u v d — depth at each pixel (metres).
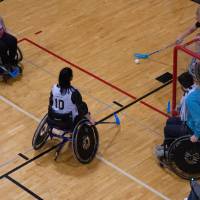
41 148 20.08
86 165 19.42
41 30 26.30
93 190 18.53
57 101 18.66
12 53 23.08
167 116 21.30
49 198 18.31
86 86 22.86
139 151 19.91
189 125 18.09
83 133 18.91
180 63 24.03
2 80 23.33
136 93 22.48
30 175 19.16
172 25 26.39
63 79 18.45
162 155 19.11
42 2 28.36
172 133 18.62
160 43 25.20
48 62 24.25
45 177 19.05
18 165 19.52
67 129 19.06
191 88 18.28
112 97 22.30
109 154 19.81
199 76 17.33
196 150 18.31
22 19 27.14
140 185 18.67
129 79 23.22
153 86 22.83
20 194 18.48
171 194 18.34
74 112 18.83
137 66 23.92
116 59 24.33
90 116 20.02
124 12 27.39
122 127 20.89
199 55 18.86
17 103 22.17
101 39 25.56
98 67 23.91
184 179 18.83
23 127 21.06
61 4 28.16
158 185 18.66
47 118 19.25
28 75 23.56
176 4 27.94
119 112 21.56
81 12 27.47
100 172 19.17
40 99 22.31
